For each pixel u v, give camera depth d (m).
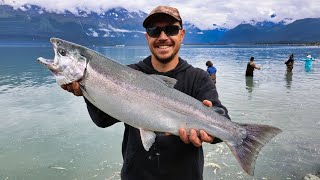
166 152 0.82
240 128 0.85
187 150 0.83
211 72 4.39
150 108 0.82
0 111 3.13
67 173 1.76
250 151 0.85
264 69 7.77
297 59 12.00
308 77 6.02
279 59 12.29
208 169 1.77
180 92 0.84
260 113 3.02
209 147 2.09
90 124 2.67
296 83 5.17
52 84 5.04
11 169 1.81
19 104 3.45
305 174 1.71
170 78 0.83
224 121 0.84
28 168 1.82
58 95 3.99
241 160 0.84
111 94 0.82
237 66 8.89
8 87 4.74
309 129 2.47
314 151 2.02
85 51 0.83
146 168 0.82
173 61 0.88
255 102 3.55
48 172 1.78
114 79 0.82
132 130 0.86
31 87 4.72
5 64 9.30
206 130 0.83
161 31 0.84
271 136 0.84
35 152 2.05
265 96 3.93
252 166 0.83
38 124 2.67
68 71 0.82
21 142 2.23
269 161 1.87
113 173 1.77
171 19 0.84
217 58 13.26
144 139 0.81
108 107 0.83
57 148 2.12
